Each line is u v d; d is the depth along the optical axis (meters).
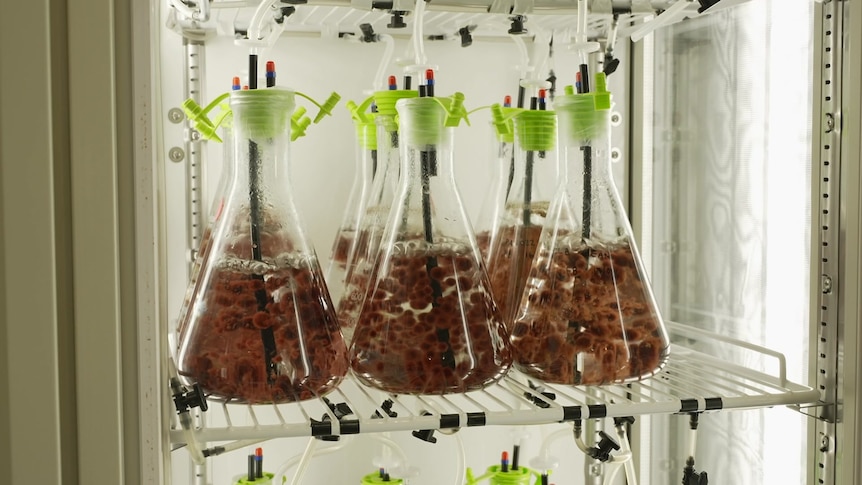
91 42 0.58
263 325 0.67
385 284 0.73
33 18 0.57
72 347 0.59
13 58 0.57
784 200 0.96
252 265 0.68
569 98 0.79
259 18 0.72
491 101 1.14
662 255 1.18
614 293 0.75
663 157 1.16
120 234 0.59
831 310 0.77
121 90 0.59
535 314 0.76
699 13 0.86
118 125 0.59
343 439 1.05
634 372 0.73
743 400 0.74
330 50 1.08
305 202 1.09
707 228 1.12
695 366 0.93
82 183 0.58
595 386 0.76
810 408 0.79
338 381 0.70
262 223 0.70
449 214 0.75
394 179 0.89
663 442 1.19
